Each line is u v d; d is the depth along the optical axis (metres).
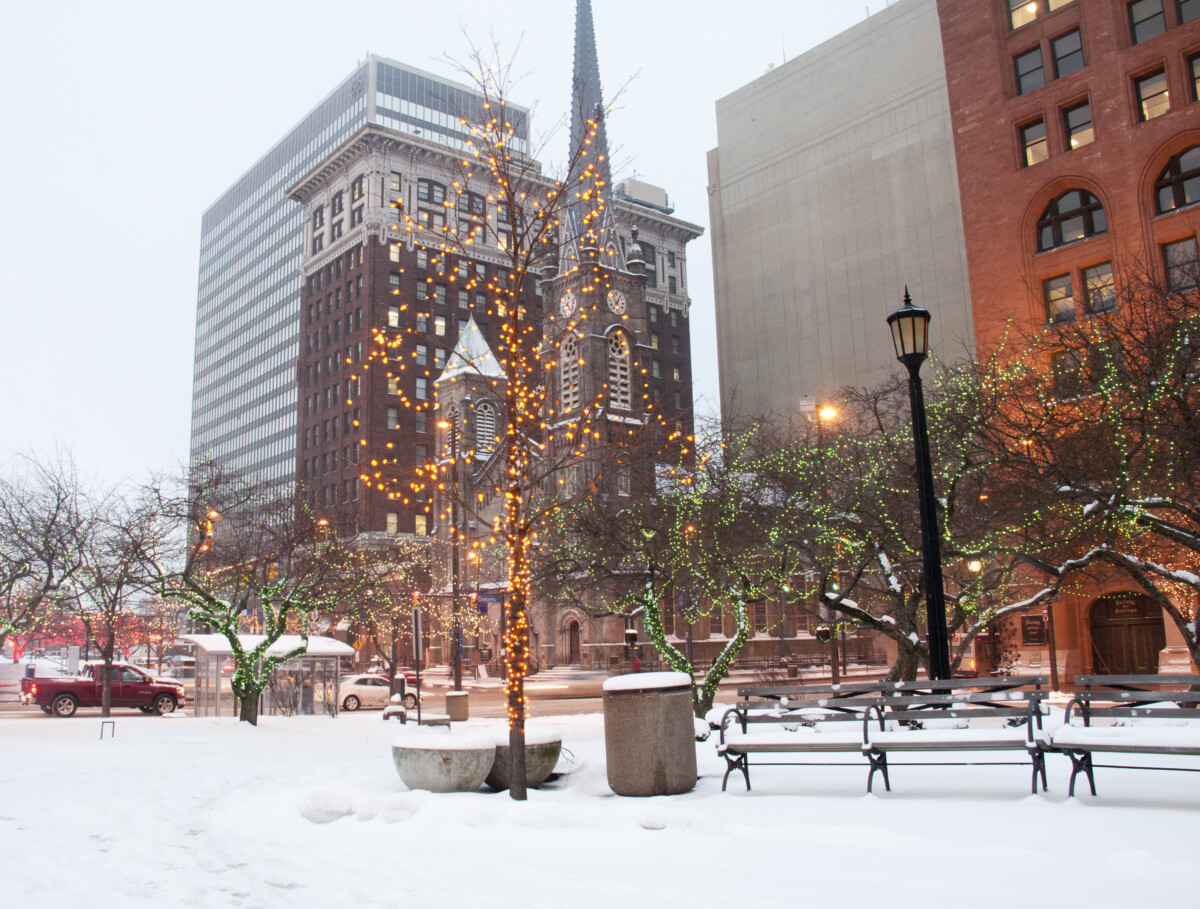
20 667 51.84
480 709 36.44
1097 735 9.04
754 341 75.12
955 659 20.36
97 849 8.27
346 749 18.70
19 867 7.53
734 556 23.56
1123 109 39.22
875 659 63.66
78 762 15.77
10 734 20.80
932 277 65.56
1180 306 21.75
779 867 6.96
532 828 8.73
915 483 20.73
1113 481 17.92
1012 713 12.53
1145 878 6.20
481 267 96.69
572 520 26.86
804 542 23.12
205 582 31.12
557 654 59.47
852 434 29.12
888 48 69.94
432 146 95.25
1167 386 16.38
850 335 69.44
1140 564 18.02
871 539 20.69
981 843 7.32
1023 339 37.12
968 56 44.75
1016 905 5.73
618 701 10.59
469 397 65.62
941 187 65.88
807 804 9.36
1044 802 8.86
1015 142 42.56
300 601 27.56
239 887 6.83
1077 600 38.41
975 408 20.42
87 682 34.31
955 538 20.92
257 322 140.25
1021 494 19.22
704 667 56.91
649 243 113.12
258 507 38.97
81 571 27.98
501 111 15.68
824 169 72.50
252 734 21.81
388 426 88.56
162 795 11.68
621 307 65.94
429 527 87.00
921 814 8.53
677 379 112.25
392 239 92.81
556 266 66.88
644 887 6.59
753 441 34.00
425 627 57.38
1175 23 38.50
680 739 10.58
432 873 7.18
